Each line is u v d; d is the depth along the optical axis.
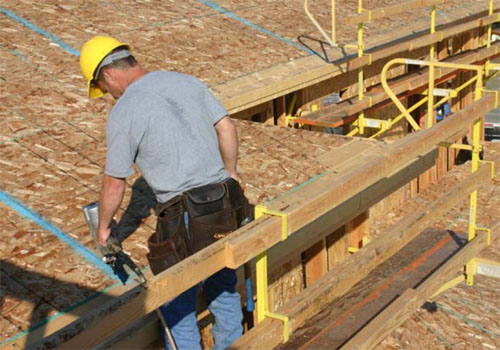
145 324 3.63
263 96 7.39
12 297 3.64
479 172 6.00
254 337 3.63
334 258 7.91
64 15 8.20
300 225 3.58
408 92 11.38
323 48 9.40
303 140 6.35
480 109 5.42
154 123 3.28
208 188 3.40
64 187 4.80
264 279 3.80
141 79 3.43
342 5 12.29
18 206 4.50
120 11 8.82
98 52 3.42
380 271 5.78
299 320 3.92
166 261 3.40
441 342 8.69
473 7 15.03
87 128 5.70
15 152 5.14
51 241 4.18
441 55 14.63
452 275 5.45
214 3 10.30
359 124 9.34
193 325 3.65
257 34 9.38
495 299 9.99
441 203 5.45
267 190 5.27
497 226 6.29
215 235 3.38
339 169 5.69
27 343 3.29
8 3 8.21
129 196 4.86
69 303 3.63
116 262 3.59
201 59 7.93
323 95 9.84
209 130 3.48
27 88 6.20
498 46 13.06
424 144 4.61
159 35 8.34
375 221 11.47
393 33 11.37
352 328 4.65
